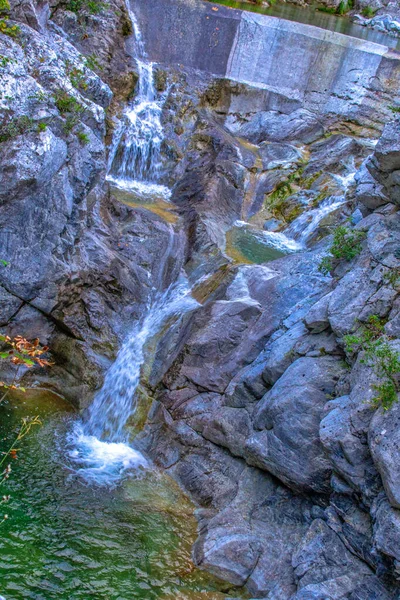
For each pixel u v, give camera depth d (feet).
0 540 19.80
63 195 26.35
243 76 41.37
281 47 40.78
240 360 26.45
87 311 28.04
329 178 35.99
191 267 30.42
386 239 23.50
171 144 37.09
